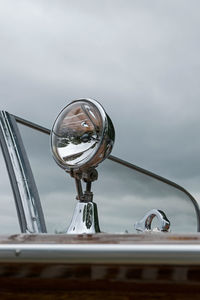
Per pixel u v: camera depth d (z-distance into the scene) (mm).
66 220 2299
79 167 1213
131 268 781
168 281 789
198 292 793
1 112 2238
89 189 1238
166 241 796
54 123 1277
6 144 2230
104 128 1200
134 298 809
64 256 776
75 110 1259
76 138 1237
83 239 842
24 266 802
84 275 806
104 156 1219
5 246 796
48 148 2326
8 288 837
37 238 868
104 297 816
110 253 764
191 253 745
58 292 827
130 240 817
